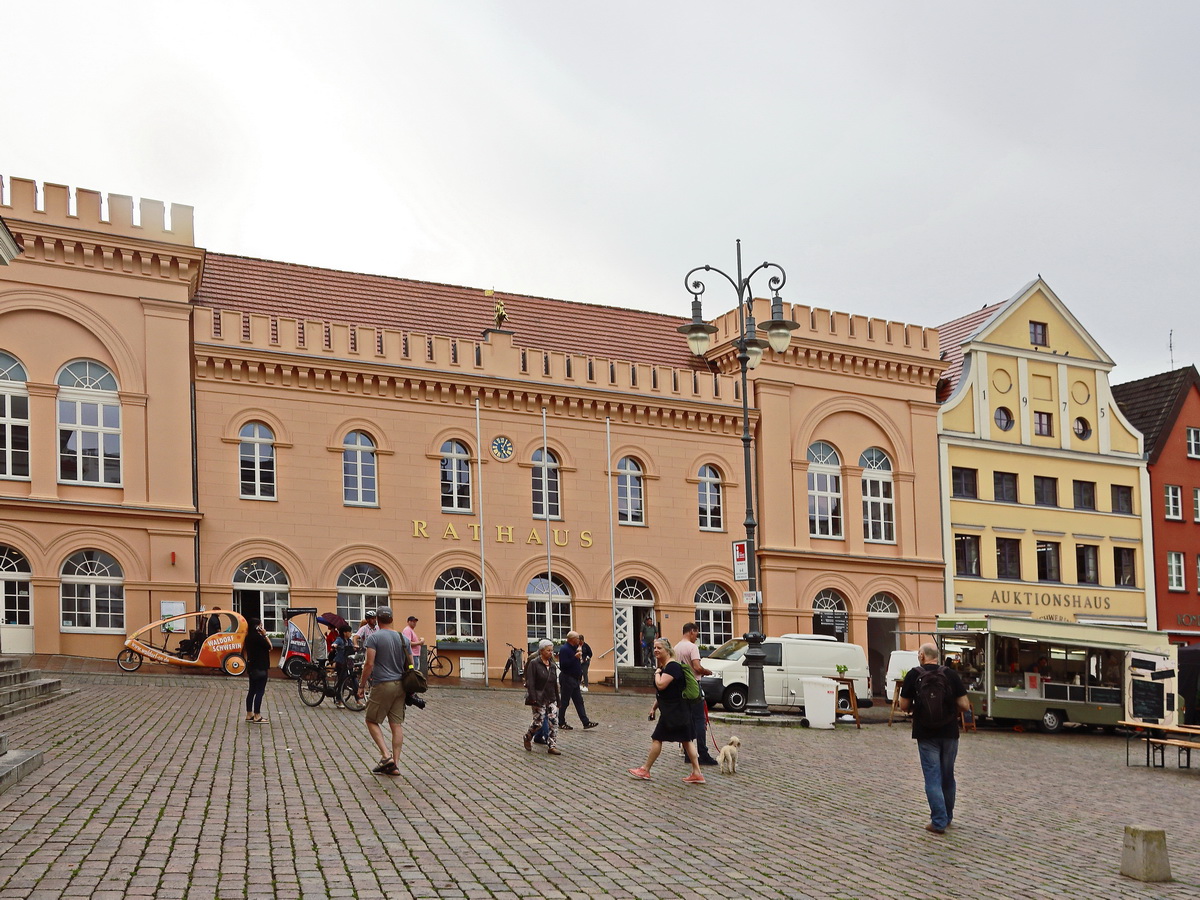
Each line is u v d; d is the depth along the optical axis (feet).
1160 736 105.40
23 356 110.63
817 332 151.23
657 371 141.49
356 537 123.44
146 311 116.06
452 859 37.27
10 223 110.01
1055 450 169.27
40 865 33.19
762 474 145.89
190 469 116.06
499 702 97.81
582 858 38.68
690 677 56.44
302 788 48.52
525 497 132.57
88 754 53.52
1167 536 178.40
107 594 111.55
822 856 41.42
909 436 157.17
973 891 37.86
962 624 108.58
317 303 137.18
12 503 107.24
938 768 47.47
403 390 127.34
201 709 75.97
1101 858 44.68
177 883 32.27
